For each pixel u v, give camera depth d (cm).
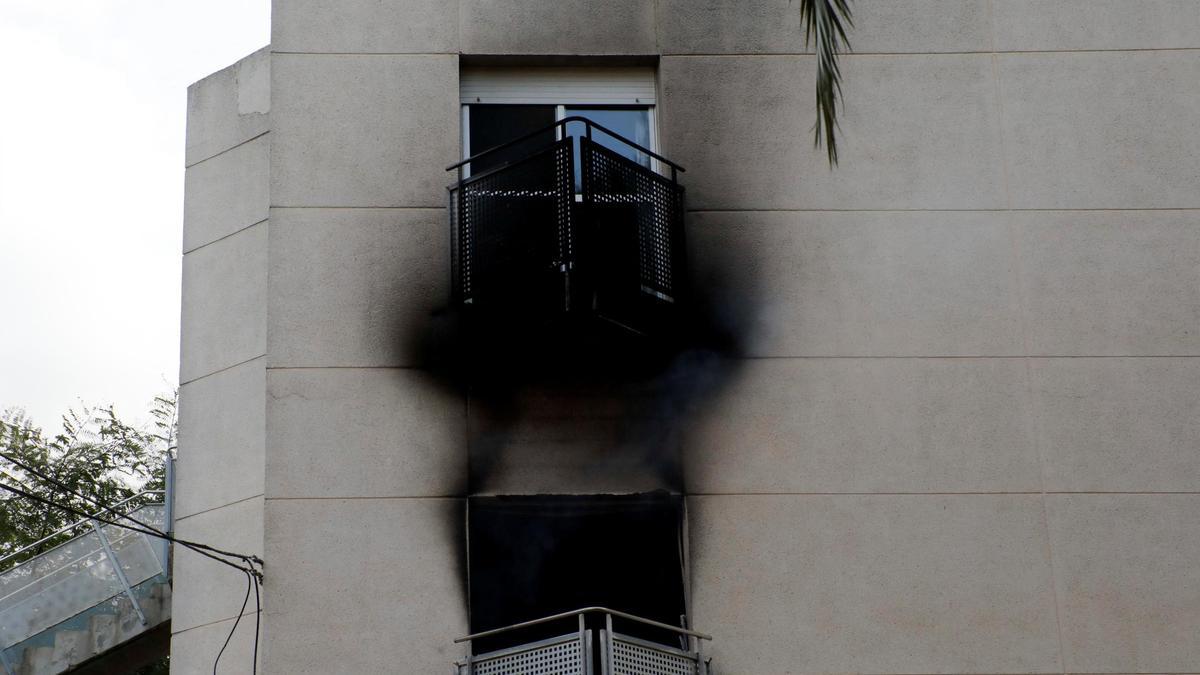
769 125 1602
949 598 1436
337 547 1422
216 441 1698
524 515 1454
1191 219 1596
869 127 1606
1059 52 1652
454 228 1516
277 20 1617
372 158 1570
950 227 1576
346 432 1465
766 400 1502
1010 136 1616
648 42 1628
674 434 1487
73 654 1752
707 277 1538
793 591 1432
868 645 1415
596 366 1509
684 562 1441
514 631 1413
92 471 3253
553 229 1430
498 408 1485
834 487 1473
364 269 1527
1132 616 1438
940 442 1495
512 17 1631
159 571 1791
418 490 1451
